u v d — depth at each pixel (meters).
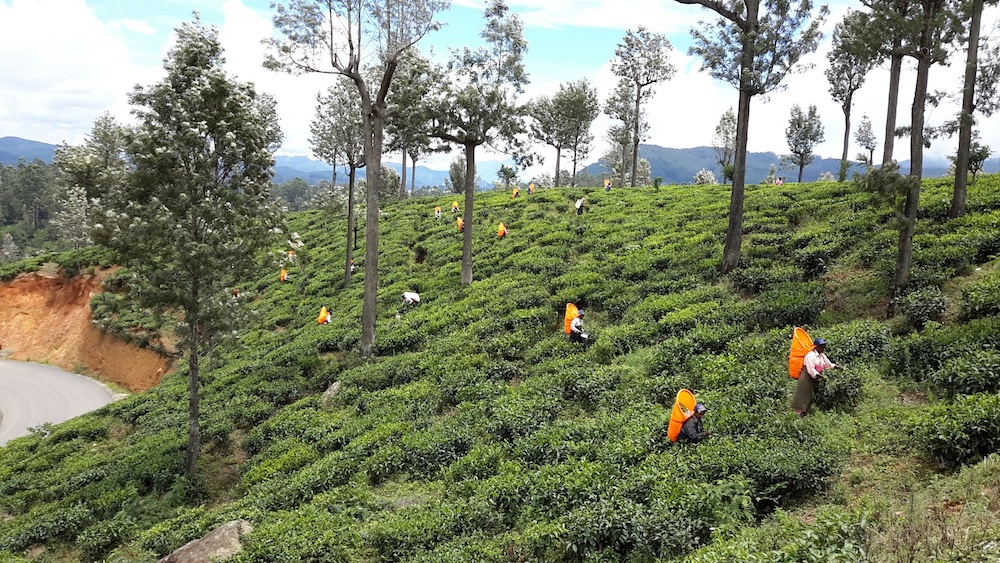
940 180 27.52
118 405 27.58
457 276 30.91
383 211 52.62
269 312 36.03
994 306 13.25
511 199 46.59
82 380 42.09
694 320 18.00
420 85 24.72
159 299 16.45
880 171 15.29
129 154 15.88
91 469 19.62
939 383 11.45
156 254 16.48
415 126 25.22
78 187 54.22
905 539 6.93
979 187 22.84
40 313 53.47
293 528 12.01
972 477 8.48
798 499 9.45
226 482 17.66
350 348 25.88
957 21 13.93
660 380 15.04
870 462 9.93
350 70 22.83
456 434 15.11
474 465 13.39
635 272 24.14
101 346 44.28
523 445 13.71
